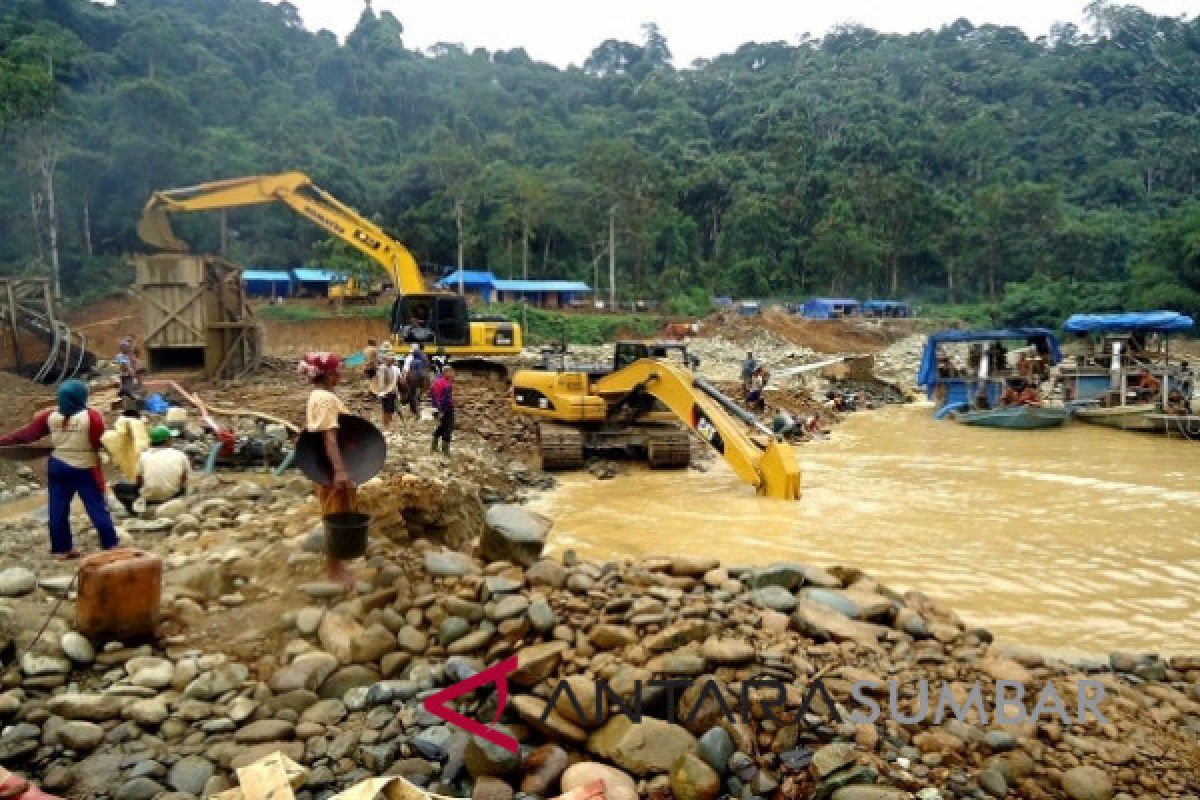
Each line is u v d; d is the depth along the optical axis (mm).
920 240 82750
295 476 9359
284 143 74625
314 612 5172
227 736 4121
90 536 6895
